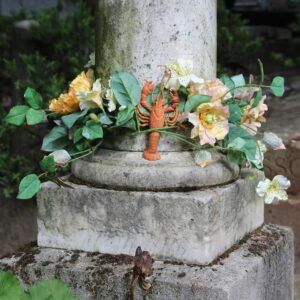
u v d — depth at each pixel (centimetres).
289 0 688
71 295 178
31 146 318
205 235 180
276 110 345
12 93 344
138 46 190
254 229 205
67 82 326
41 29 344
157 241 184
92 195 189
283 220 293
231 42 379
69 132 192
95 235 190
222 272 179
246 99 200
